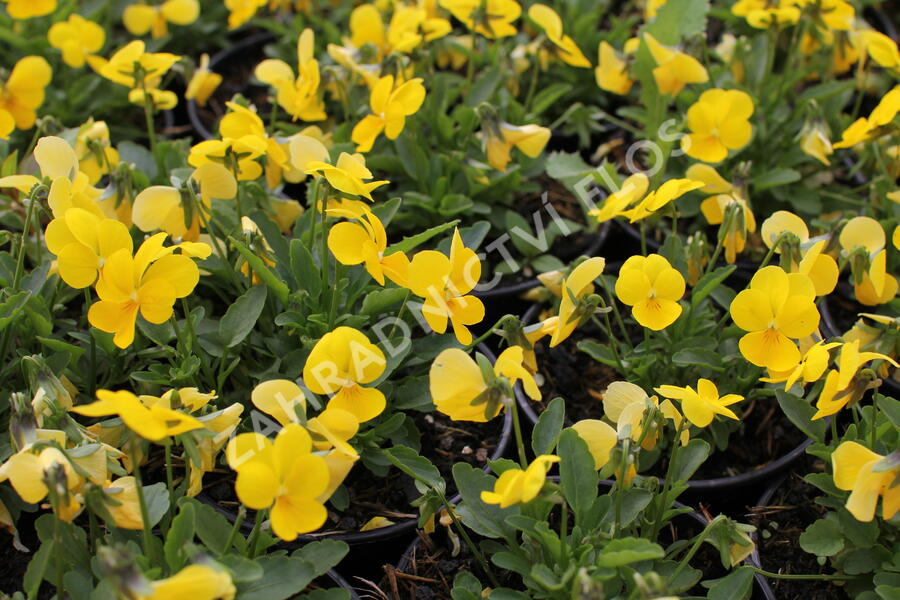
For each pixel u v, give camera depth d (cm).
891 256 87
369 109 90
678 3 92
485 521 70
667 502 71
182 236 75
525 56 98
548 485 65
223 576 61
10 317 73
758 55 98
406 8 92
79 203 75
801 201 92
